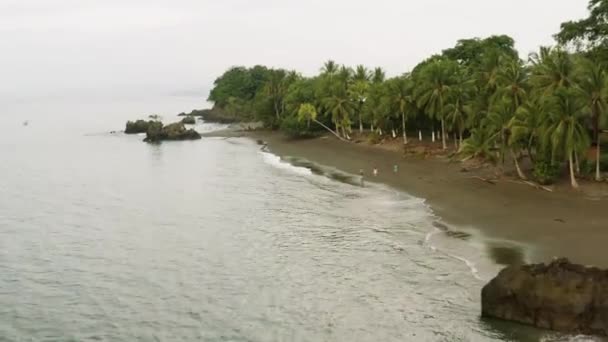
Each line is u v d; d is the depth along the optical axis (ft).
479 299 120.37
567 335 100.63
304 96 413.18
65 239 186.50
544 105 188.55
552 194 190.70
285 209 211.61
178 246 173.68
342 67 420.36
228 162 337.31
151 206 229.66
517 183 208.23
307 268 148.66
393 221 183.21
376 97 345.31
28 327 122.11
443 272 137.08
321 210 206.28
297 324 118.42
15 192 268.00
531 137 203.62
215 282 143.02
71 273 153.79
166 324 121.29
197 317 124.06
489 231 161.79
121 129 613.93
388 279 136.98
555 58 215.31
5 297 138.21
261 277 144.77
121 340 115.34
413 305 122.11
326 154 333.42
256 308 126.82
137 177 300.61
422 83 298.15
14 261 164.86
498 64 278.26
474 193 204.74
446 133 325.21
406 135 346.33
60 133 578.66
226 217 205.36
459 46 388.37
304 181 263.49
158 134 469.16
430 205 197.98
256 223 194.90
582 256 134.62
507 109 213.25
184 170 316.81
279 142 407.03
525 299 105.60
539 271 106.93
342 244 165.48
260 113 479.41
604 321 98.48
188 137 467.52
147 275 150.00
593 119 198.70
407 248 156.56
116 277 149.59
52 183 290.56
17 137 544.62
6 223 209.15
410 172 254.88
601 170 202.18
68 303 133.90
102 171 325.21
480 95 262.88
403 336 110.42
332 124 410.31
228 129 527.40
